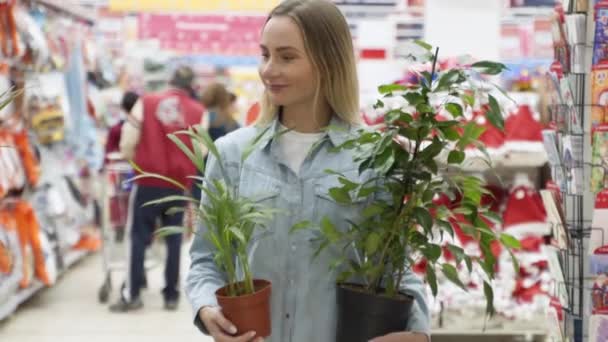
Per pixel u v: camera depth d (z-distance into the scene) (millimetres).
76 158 6281
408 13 6195
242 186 1620
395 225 1467
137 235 4848
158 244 6648
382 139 1406
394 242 1484
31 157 4871
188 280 1607
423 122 1438
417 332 1489
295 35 1533
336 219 1583
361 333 1474
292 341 1593
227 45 9680
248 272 1463
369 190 1489
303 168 1620
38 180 5027
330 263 1572
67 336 4312
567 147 2148
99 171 6723
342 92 1606
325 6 1578
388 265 1523
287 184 1612
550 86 2361
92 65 6637
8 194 4582
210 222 1473
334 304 1590
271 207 1595
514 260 1500
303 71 1549
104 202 5266
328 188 1596
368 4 7562
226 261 1459
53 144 5594
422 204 1495
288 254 1592
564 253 2199
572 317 2188
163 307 5031
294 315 1593
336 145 1613
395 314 1463
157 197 4750
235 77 9656
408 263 1557
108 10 9406
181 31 9617
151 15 9555
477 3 4703
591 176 2088
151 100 4715
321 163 1616
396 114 1448
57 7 5695
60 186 5688
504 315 3660
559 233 2223
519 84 4238
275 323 1591
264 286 1503
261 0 9125
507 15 7043
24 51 4691
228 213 1436
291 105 1643
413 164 1465
